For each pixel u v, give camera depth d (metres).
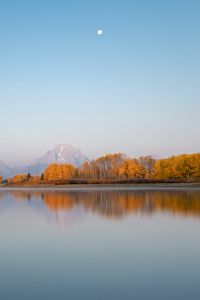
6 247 15.29
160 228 19.66
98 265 12.16
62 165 150.88
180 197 44.09
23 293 9.51
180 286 9.85
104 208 31.16
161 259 12.89
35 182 131.88
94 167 146.50
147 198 43.12
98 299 8.98
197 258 12.96
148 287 9.81
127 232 18.52
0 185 140.50
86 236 17.55
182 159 107.38
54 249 14.78
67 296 9.23
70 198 46.59
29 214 27.41
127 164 128.88
